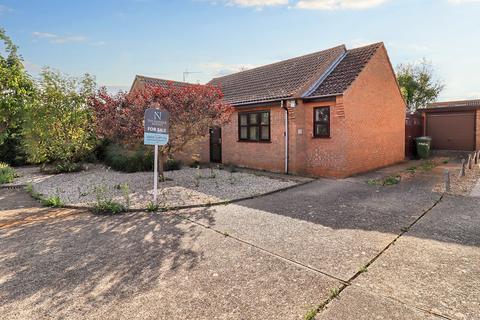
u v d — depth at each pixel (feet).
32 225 18.85
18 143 47.62
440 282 11.39
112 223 19.11
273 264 13.11
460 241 15.33
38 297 10.73
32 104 39.40
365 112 37.91
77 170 41.60
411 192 26.40
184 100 27.25
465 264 12.83
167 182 31.96
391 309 9.75
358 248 14.66
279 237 16.30
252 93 44.11
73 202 24.11
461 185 28.63
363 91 37.24
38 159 40.45
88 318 9.50
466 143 60.64
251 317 9.43
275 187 29.01
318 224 18.39
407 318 9.30
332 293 10.69
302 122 37.42
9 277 12.22
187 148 46.68
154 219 19.85
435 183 29.99
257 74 52.01
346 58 42.16
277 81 44.06
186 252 14.52
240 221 19.19
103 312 9.80
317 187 29.48
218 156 48.67
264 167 40.81
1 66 38.19
